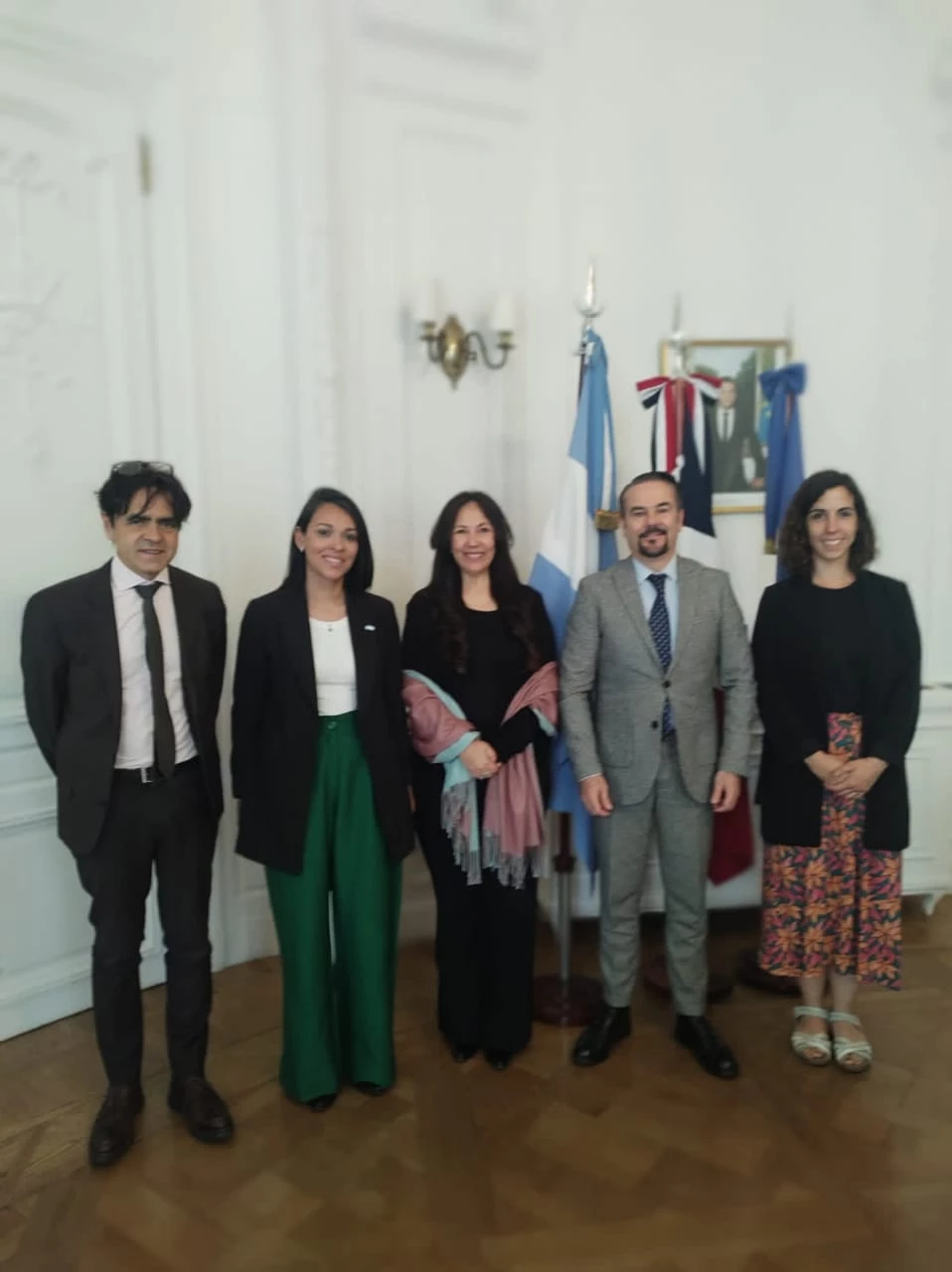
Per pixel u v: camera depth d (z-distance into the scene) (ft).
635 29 10.66
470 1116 7.50
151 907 9.61
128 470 6.84
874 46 10.92
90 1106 7.70
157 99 9.06
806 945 8.09
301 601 7.34
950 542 11.71
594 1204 6.49
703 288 11.01
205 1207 6.49
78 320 8.71
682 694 7.88
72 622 6.81
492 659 7.92
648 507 7.73
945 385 11.48
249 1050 8.48
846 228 11.12
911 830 11.14
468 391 10.73
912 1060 8.27
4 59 8.09
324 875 7.45
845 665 7.88
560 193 10.72
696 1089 7.84
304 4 9.32
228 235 9.51
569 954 9.62
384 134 10.13
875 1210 6.41
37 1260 6.02
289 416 9.87
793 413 10.31
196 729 7.10
